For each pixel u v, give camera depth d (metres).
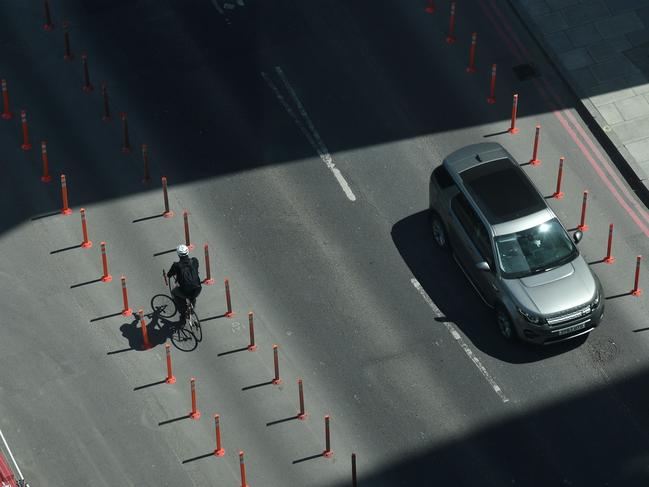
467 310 120.31
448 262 123.06
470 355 117.75
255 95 132.88
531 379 116.56
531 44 137.75
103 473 110.94
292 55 135.62
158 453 112.06
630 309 120.62
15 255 122.06
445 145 130.50
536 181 128.62
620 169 129.88
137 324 118.69
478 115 132.62
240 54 135.50
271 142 129.88
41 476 110.56
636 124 131.62
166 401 114.69
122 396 114.88
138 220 124.69
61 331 117.94
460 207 120.62
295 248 123.62
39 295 119.94
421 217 125.88
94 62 134.50
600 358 117.69
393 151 129.88
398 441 113.12
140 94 132.62
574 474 111.62
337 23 138.00
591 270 119.44
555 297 116.56
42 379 115.44
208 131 130.38
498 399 115.31
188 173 127.62
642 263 123.56
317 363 117.12
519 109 133.25
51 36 136.12
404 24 138.25
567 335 116.94
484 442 113.19
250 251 123.38
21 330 117.88
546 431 113.75
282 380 116.00
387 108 132.50
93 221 124.38
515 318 116.56
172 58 135.00
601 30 137.88
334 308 120.31
